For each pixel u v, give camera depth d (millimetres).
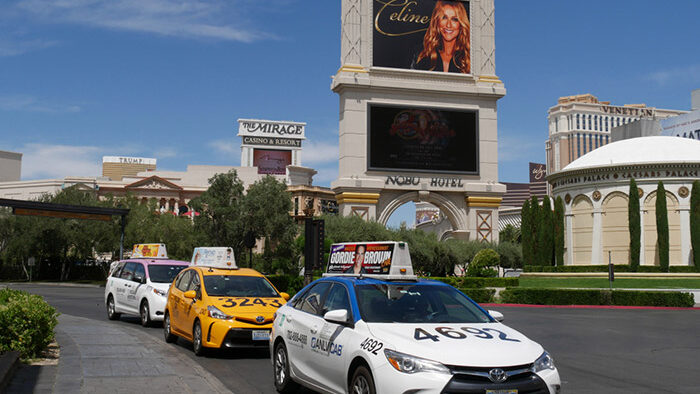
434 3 58344
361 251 9984
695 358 14016
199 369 11336
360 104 55938
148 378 10008
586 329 20656
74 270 78500
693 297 34156
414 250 53312
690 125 107000
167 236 66625
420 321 7773
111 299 21859
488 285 43750
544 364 6840
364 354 7023
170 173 120750
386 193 56656
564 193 58906
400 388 6434
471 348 6762
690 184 53312
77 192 73562
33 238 69625
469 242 56375
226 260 15898
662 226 50250
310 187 116625
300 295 9859
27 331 11398
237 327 12562
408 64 57062
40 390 8969
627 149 59562
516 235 132250
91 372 10375
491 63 59000
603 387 10383
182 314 14438
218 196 52656
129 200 70875
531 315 27094
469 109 57594
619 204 54875
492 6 59781
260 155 176500
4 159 151125
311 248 23422
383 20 57156
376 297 8156
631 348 15750
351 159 55344
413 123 56406
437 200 57312
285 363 9516
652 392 9977
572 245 57719
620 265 51594
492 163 58156
